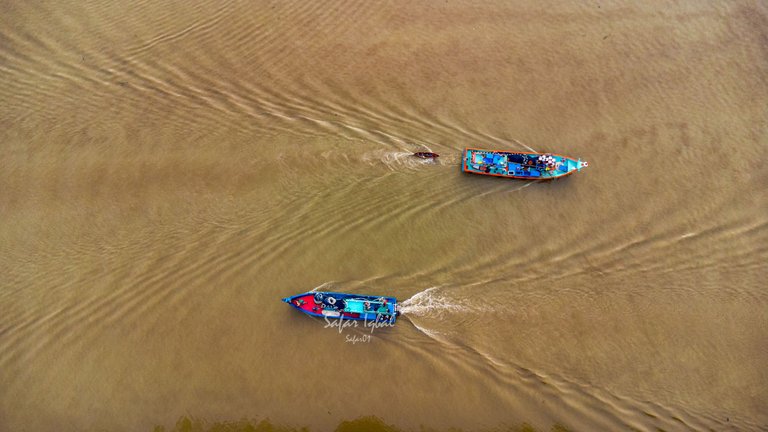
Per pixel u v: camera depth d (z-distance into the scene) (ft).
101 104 109.70
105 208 102.01
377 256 99.76
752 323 95.81
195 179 103.76
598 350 95.76
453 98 109.70
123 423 91.25
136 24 117.91
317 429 91.56
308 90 110.73
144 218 101.65
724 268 98.58
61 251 99.76
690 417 92.07
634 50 114.52
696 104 109.29
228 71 112.88
